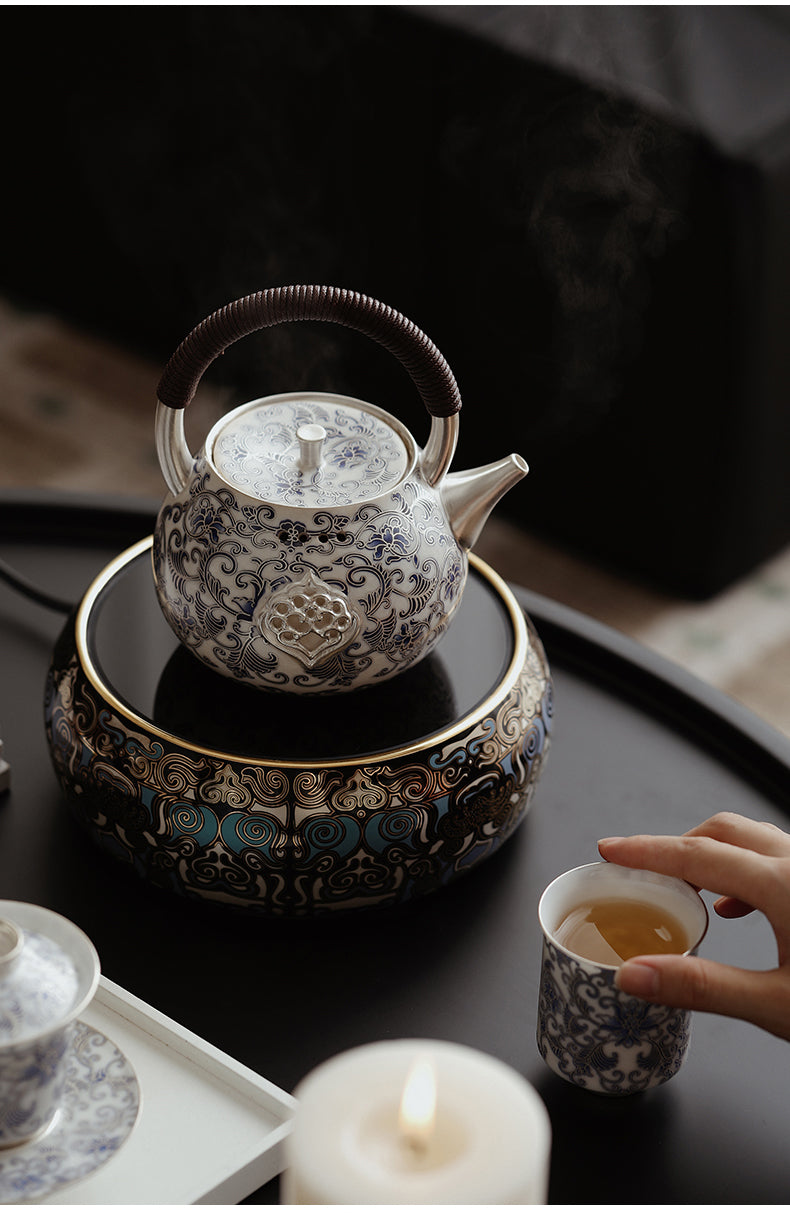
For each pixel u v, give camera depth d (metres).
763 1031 1.02
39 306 2.57
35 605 1.25
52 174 2.33
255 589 1.02
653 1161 0.96
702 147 1.60
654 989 0.93
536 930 1.06
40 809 1.11
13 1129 0.91
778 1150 0.97
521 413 1.94
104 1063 0.96
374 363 2.07
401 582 1.03
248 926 1.06
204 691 1.07
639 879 0.98
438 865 1.04
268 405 1.07
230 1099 0.97
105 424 2.33
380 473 1.04
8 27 2.22
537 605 1.26
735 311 1.67
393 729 1.05
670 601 2.01
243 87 2.02
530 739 1.07
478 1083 0.80
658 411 1.79
